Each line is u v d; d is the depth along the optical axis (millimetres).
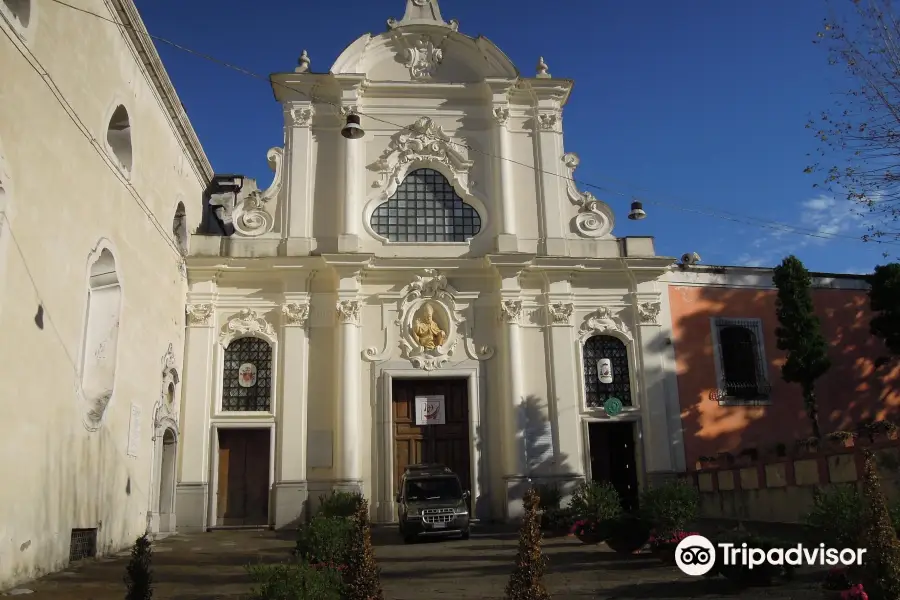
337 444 21688
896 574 8906
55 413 13477
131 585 9406
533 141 24875
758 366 24172
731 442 23297
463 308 23328
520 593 8258
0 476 11570
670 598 10914
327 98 24562
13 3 12602
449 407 22953
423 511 18266
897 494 14242
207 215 25984
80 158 14641
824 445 18062
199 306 22469
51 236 13367
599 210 24531
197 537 19688
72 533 14391
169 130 20734
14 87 12062
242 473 22094
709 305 24391
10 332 11914
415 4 25344
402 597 11633
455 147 24547
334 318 22781
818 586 10906
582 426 22797
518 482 21688
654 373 23234
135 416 17828
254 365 22625
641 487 22531
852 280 25812
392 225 24016
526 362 23078
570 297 23562
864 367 25078
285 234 23359
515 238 23500
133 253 17703
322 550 12922
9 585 11797
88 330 16297
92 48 15266
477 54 25094
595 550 15867
